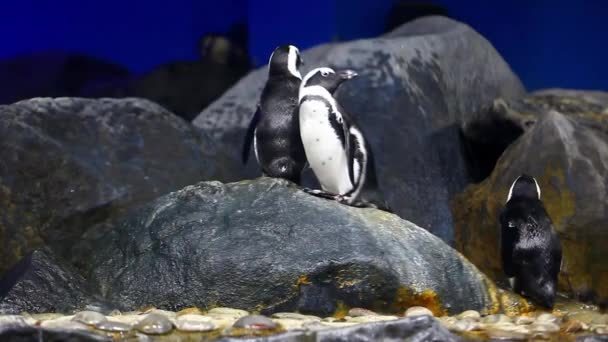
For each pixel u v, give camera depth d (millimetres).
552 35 22016
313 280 11641
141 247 12289
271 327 9469
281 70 13750
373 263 11750
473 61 19594
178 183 15445
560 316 12211
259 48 21781
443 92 18578
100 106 15773
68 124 15203
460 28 19859
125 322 9711
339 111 12984
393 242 12172
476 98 19391
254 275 11641
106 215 14609
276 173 13461
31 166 14414
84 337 8734
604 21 21734
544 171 15305
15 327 8570
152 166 15406
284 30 21344
